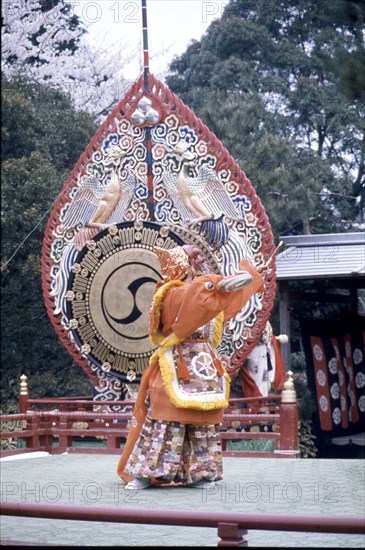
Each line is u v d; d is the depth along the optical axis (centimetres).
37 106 2400
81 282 1458
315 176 2270
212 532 672
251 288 872
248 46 2891
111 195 1484
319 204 2667
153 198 1473
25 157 2166
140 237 1428
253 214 1426
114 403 1377
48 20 2956
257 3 2972
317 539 632
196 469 855
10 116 2181
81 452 1320
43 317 2167
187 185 1455
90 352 1453
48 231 1498
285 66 2912
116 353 1439
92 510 498
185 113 1467
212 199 1446
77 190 1498
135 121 1481
